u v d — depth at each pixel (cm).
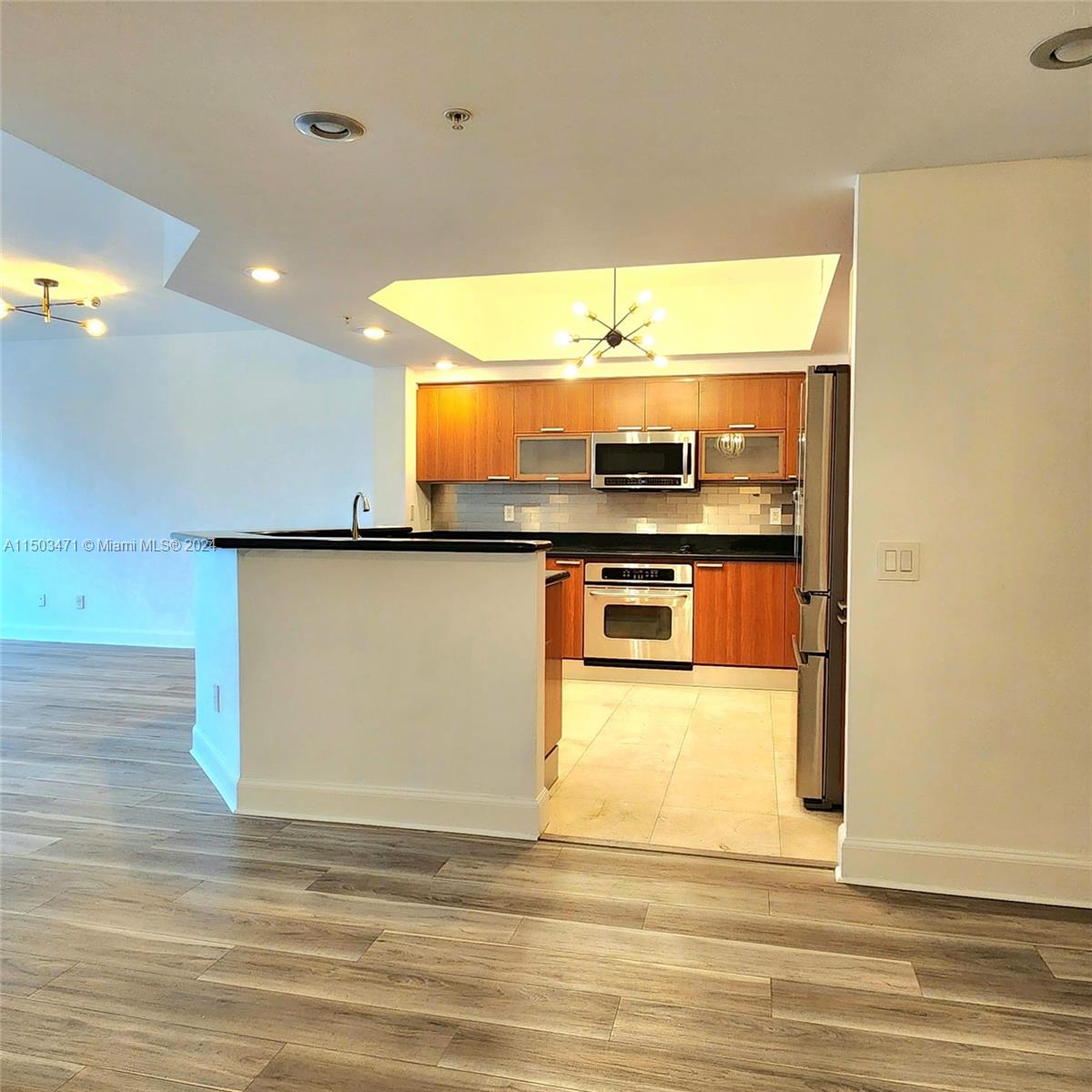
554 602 364
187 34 183
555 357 604
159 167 256
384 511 637
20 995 207
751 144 239
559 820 329
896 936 238
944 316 259
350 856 293
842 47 188
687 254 344
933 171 258
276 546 329
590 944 233
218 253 343
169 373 699
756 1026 195
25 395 731
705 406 599
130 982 213
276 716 335
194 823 326
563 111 220
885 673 267
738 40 185
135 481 710
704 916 249
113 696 532
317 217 301
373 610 325
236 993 208
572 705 523
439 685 320
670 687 581
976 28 180
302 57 193
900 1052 186
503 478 635
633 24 179
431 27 180
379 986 212
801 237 321
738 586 573
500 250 338
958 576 262
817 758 341
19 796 355
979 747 263
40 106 217
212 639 386
